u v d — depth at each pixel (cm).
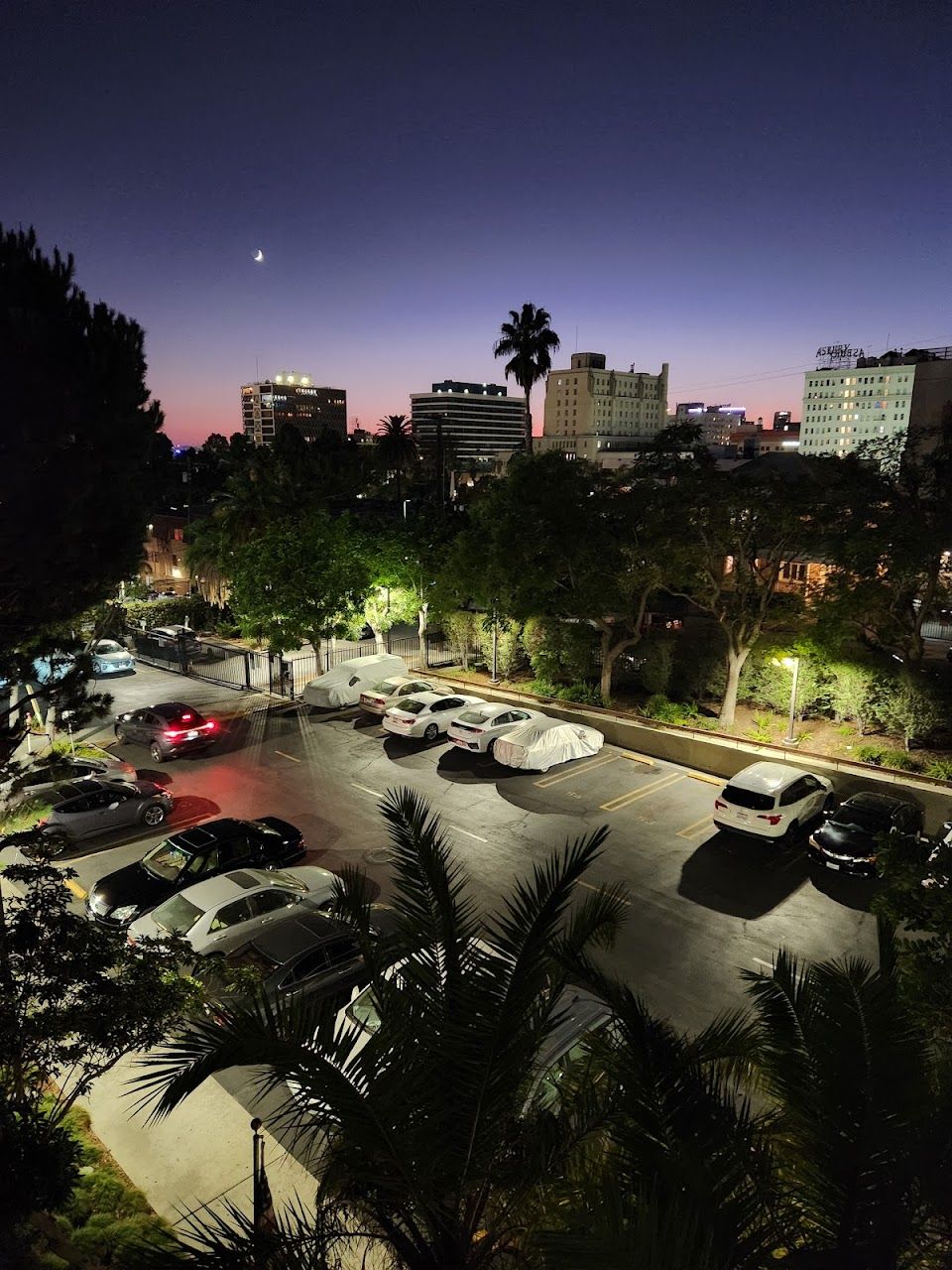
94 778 1736
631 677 2845
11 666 916
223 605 4394
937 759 2042
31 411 797
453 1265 466
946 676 2378
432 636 3853
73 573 914
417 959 538
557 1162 496
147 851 1627
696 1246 374
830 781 1903
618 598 2438
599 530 2338
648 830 1752
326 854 1620
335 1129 479
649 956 1274
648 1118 454
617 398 17038
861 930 1366
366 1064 429
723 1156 438
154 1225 742
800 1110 472
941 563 2042
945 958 713
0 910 766
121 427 881
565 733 2131
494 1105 458
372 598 3066
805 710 2430
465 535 2620
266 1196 742
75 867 1558
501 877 1527
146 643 3609
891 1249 411
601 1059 543
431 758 2217
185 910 1180
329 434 8750
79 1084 752
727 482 2156
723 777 2061
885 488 2019
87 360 836
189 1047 426
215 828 1438
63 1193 700
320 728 2492
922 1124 436
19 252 823
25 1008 716
